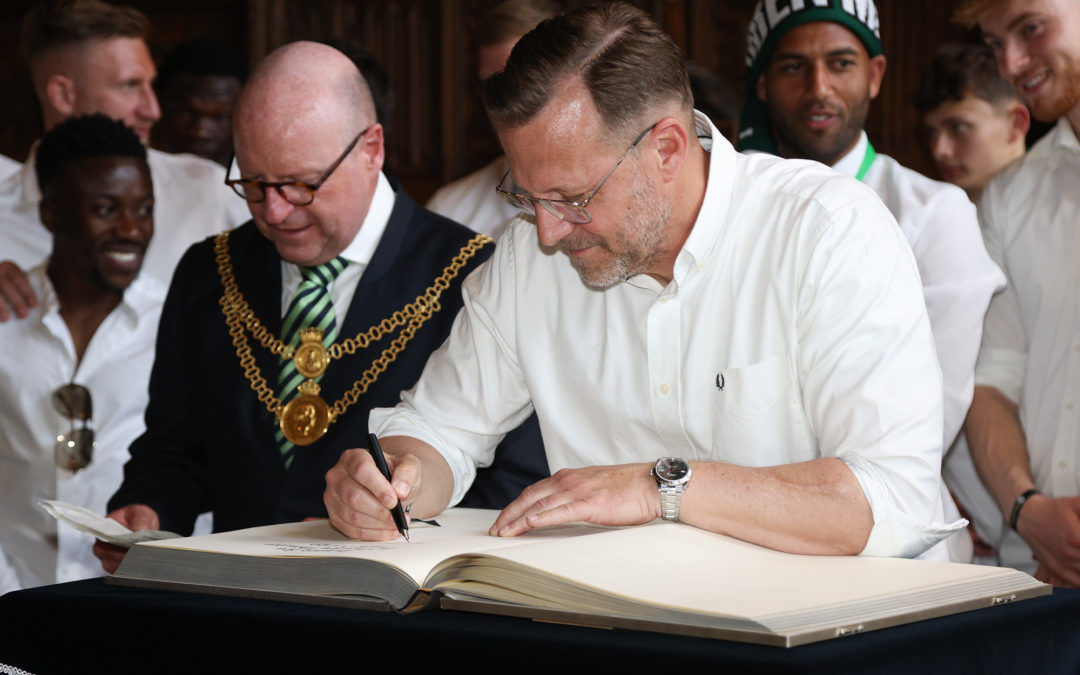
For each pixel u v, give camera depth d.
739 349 1.67
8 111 5.71
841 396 1.53
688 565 1.26
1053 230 2.62
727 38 6.09
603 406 1.81
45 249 3.30
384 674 1.11
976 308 2.60
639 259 1.63
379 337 2.23
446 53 5.97
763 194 1.68
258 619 1.17
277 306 2.31
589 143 1.52
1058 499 2.43
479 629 1.10
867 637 1.05
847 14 2.76
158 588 1.36
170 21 5.91
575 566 1.20
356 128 2.17
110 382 3.00
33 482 2.96
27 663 1.30
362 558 1.24
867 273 1.55
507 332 1.90
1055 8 2.47
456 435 1.88
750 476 1.45
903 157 6.48
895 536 1.44
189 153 4.13
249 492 2.20
